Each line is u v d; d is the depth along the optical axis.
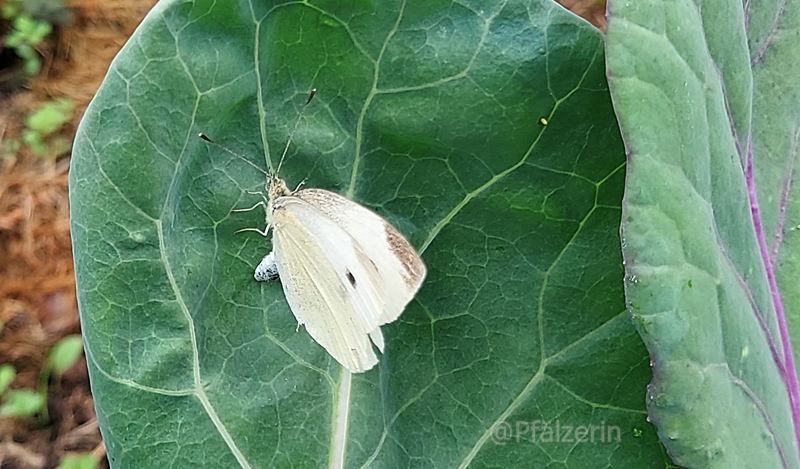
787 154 0.10
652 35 0.07
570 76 0.09
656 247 0.06
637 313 0.06
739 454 0.07
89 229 0.08
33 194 0.20
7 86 0.22
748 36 0.10
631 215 0.06
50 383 0.18
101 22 0.23
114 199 0.08
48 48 0.22
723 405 0.07
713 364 0.07
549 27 0.09
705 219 0.07
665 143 0.07
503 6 0.09
